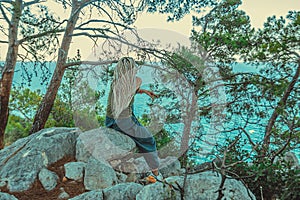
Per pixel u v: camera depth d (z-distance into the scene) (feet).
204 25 20.25
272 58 16.22
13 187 14.38
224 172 10.89
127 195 12.69
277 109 14.94
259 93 17.26
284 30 15.64
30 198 13.88
